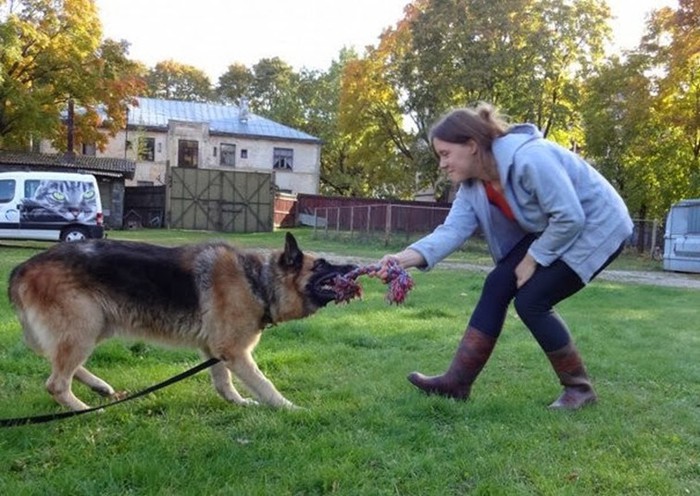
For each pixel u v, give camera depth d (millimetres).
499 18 36312
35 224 19188
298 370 5566
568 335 4531
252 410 4395
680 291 14156
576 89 36188
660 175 28594
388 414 4273
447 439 3887
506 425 4168
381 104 44594
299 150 51875
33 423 3893
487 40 36844
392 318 8500
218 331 4469
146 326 4445
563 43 36531
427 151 40031
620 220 4320
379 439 3836
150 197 38812
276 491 3111
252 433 3951
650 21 28688
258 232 37500
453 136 4254
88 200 19828
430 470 3400
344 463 3416
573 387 4602
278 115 66062
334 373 5523
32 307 4238
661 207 28984
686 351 6906
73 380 4898
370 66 44031
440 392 4727
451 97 37969
